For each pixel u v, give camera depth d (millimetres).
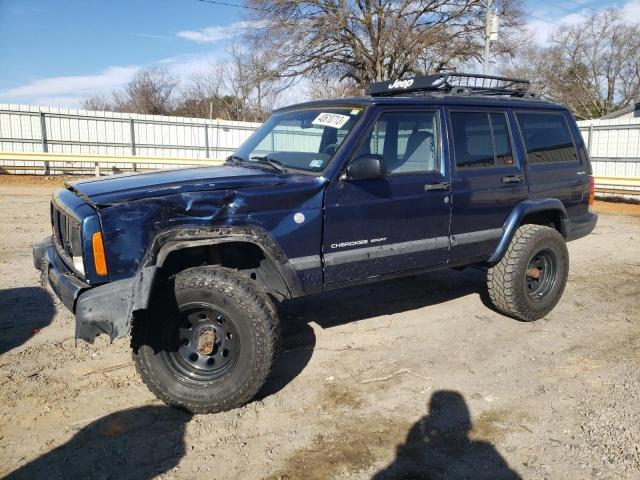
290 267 3643
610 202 16375
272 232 3555
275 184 3594
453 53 27844
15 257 7168
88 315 3008
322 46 28641
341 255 3891
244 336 3312
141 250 3205
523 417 3480
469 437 3260
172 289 3271
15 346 4414
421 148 4375
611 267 7469
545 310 5211
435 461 3025
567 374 4102
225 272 3375
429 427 3367
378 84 5270
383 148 4133
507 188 4867
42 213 10781
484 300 5895
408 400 3695
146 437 3213
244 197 3447
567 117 5672
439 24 27828
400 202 4137
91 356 4273
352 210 3895
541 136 5328
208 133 21875
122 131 20219
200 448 3113
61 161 17672
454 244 4527
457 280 6652
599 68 46531
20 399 3604
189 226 3305
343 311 5473
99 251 3141
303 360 4320
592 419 3445
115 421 3373
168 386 3367
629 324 5199
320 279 3816
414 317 5324
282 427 3348
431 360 4336
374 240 4055
